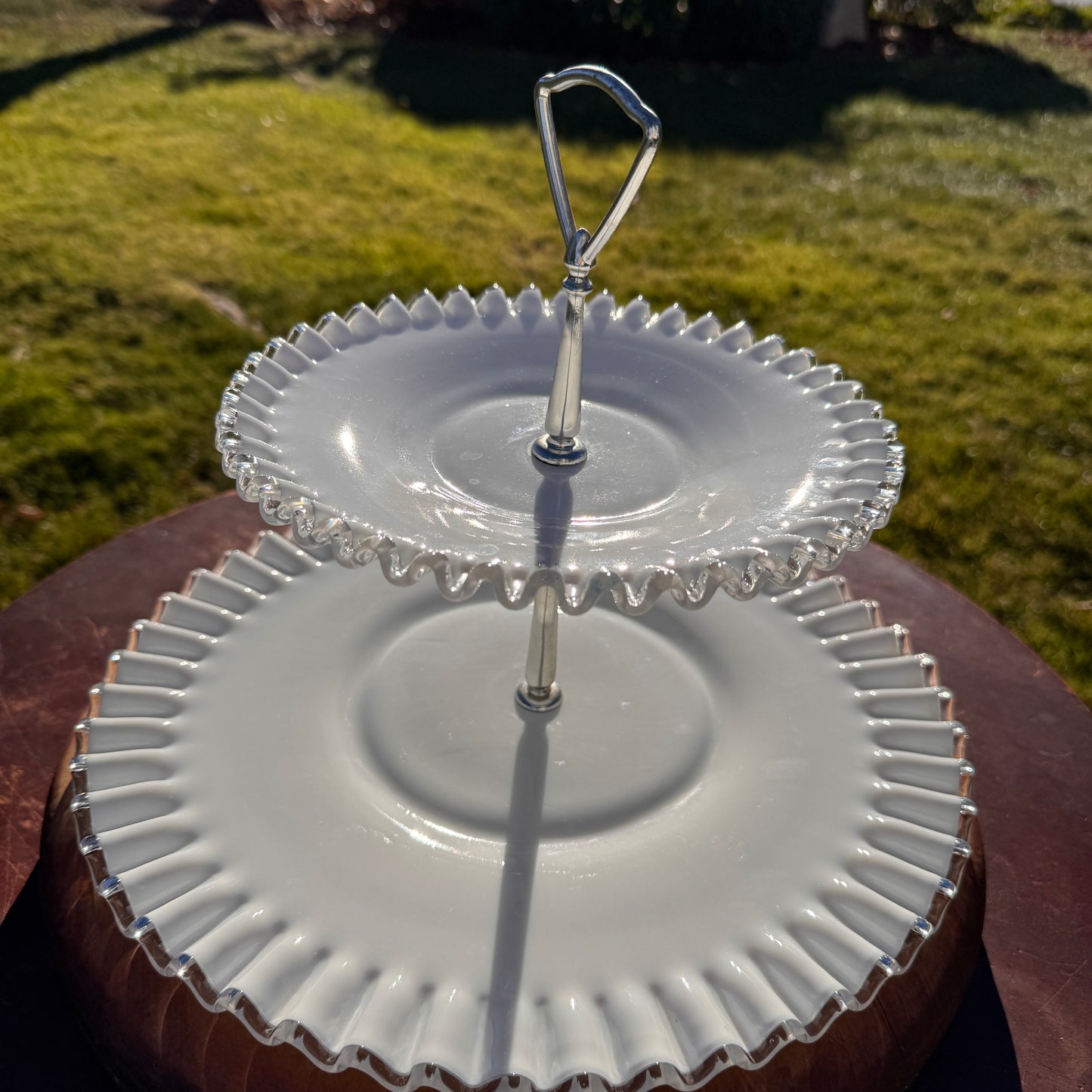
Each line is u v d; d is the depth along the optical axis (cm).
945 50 931
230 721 163
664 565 104
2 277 461
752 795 158
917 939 131
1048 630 339
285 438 121
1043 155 713
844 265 552
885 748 164
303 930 130
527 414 140
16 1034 139
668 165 651
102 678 193
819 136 721
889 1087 130
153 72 733
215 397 414
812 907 138
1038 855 170
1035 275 554
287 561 199
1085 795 182
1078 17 1075
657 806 159
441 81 757
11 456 370
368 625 189
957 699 201
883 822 150
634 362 152
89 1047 138
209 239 517
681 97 759
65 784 160
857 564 237
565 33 823
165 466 379
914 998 135
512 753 166
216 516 240
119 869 134
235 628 182
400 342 150
